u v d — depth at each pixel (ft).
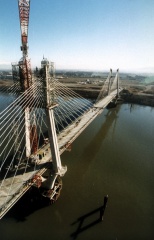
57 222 101.65
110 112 312.09
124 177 138.72
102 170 145.89
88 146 184.03
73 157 162.61
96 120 267.39
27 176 106.63
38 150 135.13
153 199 118.73
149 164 156.56
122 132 224.53
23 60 107.65
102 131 225.35
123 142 196.54
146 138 208.44
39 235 94.99
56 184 120.88
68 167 147.95
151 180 136.36
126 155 169.58
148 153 174.40
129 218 104.94
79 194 120.78
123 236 95.20
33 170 112.16
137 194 122.42
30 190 114.73
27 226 99.25
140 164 156.04
